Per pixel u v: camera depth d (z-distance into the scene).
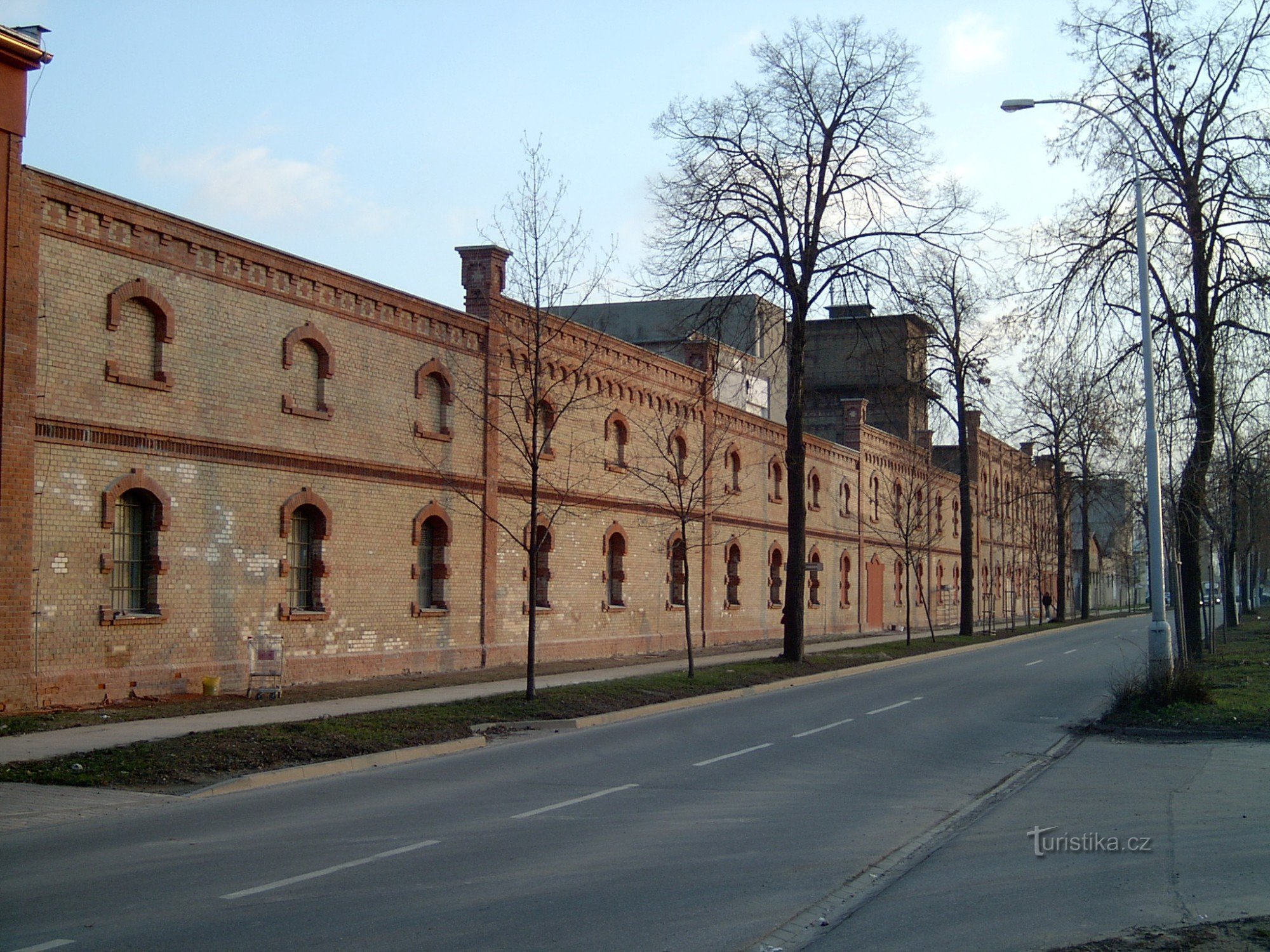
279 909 7.86
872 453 59.69
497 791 13.05
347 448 24.03
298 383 22.88
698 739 17.75
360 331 24.45
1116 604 121.88
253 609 21.66
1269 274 23.48
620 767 14.84
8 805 11.82
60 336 17.95
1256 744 16.92
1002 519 79.88
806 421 60.62
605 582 34.31
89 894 8.28
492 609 28.77
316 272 23.19
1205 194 24.48
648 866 9.30
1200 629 30.70
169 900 8.10
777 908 8.06
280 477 22.33
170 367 19.91
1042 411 57.56
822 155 31.39
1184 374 25.42
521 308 29.56
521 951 6.96
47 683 17.62
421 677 25.38
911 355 48.38
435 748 16.39
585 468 33.12
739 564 43.75
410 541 25.97
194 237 20.38
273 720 17.44
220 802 12.39
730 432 43.03
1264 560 90.81
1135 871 9.07
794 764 15.12
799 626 32.47
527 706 20.25
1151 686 19.83
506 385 29.20
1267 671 27.12
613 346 34.25
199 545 20.48
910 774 14.41
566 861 9.41
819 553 52.06
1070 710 21.92
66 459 18.05
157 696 19.53
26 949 6.90
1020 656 39.59
